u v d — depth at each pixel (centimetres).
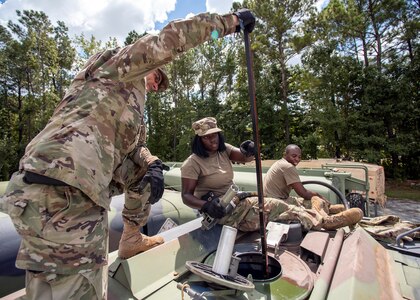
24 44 2384
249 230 215
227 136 2034
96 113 116
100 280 114
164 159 2516
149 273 147
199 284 141
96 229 113
